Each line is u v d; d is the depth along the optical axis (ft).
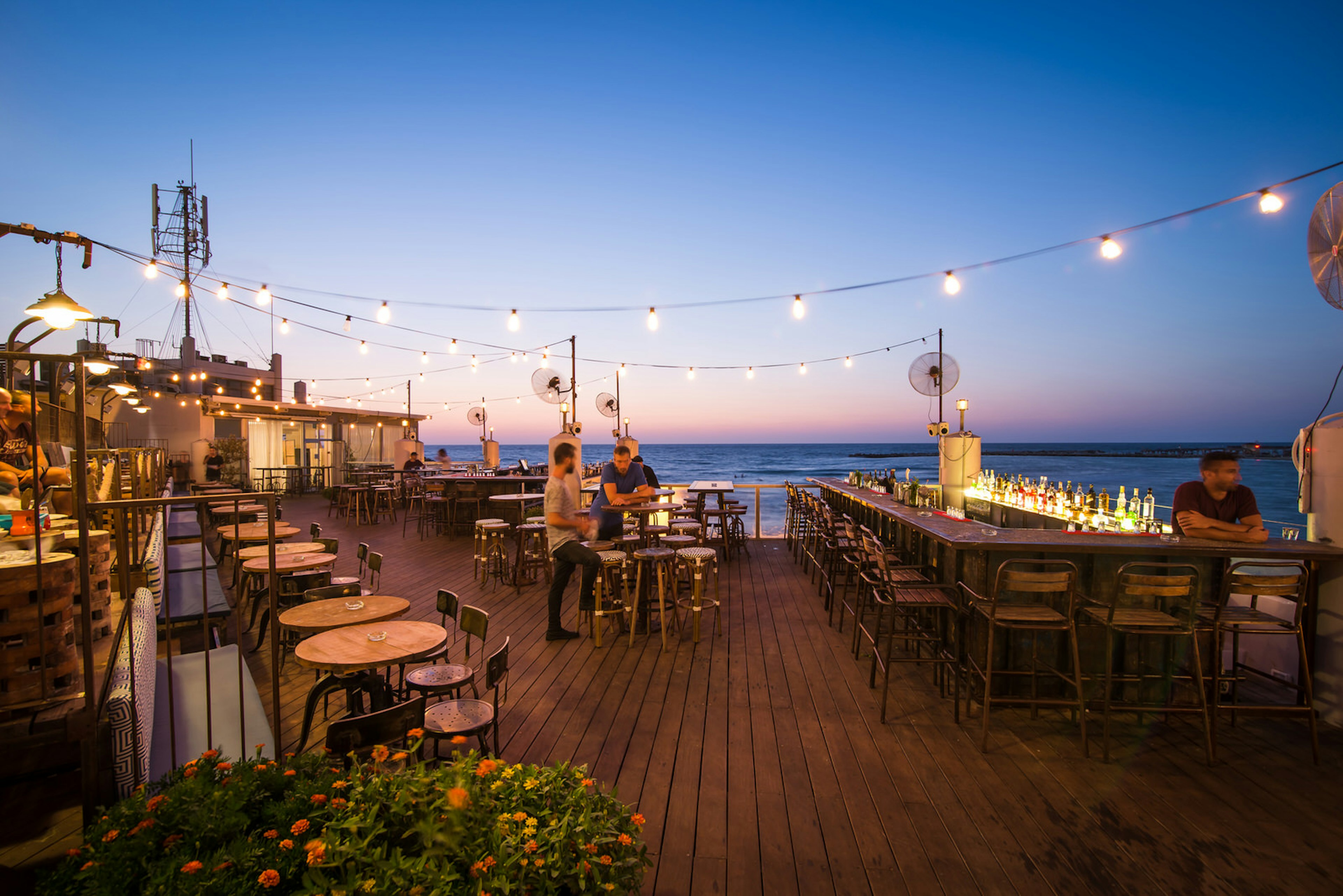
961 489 24.82
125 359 30.86
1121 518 15.90
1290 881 7.49
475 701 9.57
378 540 35.70
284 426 66.69
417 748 6.64
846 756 10.59
